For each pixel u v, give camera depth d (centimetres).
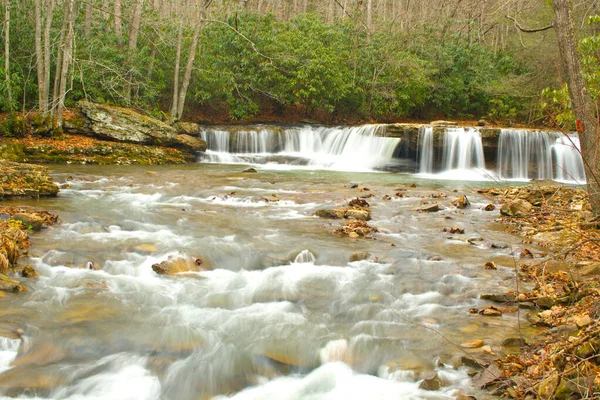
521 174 2212
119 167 1917
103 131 2097
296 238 966
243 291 707
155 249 852
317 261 857
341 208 1206
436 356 533
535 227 1084
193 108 2791
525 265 808
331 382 495
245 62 2689
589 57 1202
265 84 2830
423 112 3222
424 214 1216
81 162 1948
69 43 1991
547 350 516
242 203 1307
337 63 2866
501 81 3033
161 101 2731
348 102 3036
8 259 738
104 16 2709
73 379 484
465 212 1254
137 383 484
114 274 752
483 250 926
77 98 2334
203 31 2750
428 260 857
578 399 411
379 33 3036
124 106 2372
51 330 564
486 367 498
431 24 3259
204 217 1122
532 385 448
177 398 470
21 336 546
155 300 665
